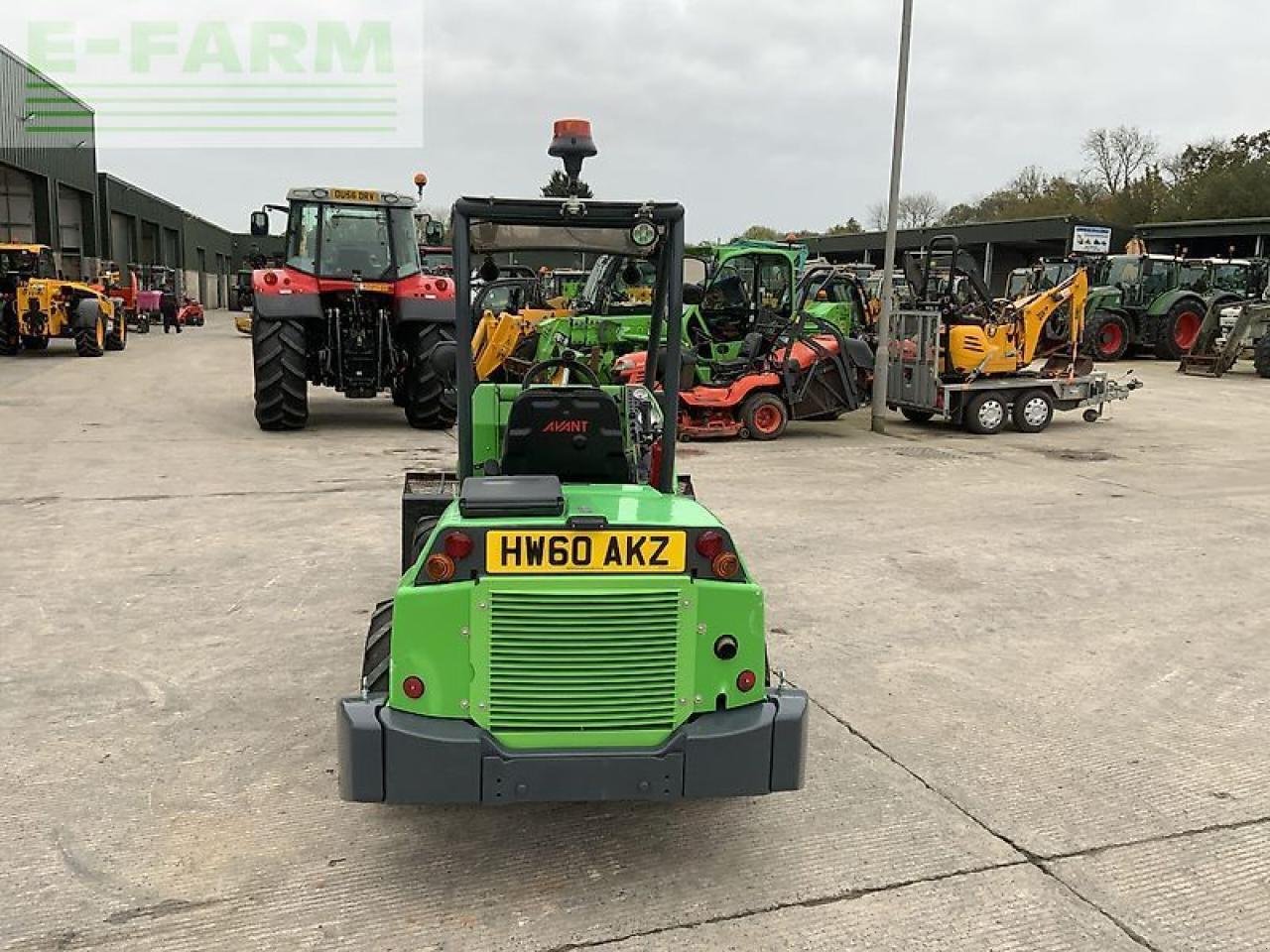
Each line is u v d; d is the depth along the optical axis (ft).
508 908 9.57
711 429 38.04
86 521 23.50
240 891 9.77
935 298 43.91
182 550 21.16
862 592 19.43
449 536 9.35
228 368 63.26
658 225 11.44
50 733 12.89
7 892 9.66
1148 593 19.76
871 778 12.20
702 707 9.72
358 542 21.91
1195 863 10.54
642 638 9.55
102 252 130.72
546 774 9.32
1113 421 45.50
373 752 9.23
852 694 14.66
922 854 10.61
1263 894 10.01
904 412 44.27
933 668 15.70
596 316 37.09
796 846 10.73
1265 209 148.25
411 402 38.29
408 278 36.94
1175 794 11.97
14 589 18.53
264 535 22.50
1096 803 11.73
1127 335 76.64
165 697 14.02
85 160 120.57
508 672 9.43
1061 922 9.52
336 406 45.88
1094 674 15.62
